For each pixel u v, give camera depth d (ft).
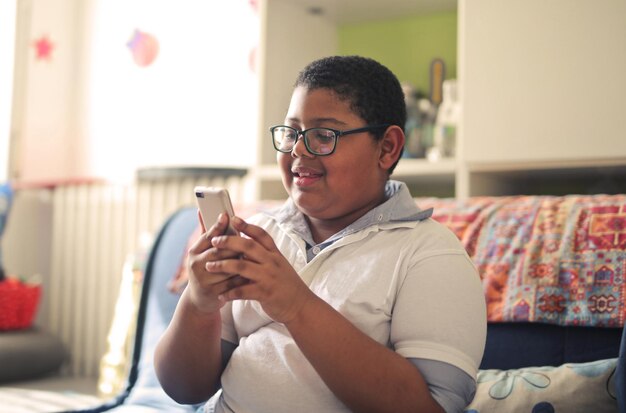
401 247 3.15
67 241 9.78
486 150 6.11
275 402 3.05
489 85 6.12
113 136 9.89
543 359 3.92
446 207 4.76
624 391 3.15
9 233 10.23
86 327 9.50
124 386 5.24
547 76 5.89
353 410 2.87
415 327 2.93
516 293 4.09
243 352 3.22
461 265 3.09
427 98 7.57
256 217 3.81
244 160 8.57
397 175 6.65
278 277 2.77
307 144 3.17
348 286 3.10
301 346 2.81
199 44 9.07
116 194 9.37
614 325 3.77
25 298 8.79
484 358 4.08
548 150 5.86
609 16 5.68
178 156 9.21
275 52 7.34
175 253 5.59
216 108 8.87
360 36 8.02
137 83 9.68
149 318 5.44
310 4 7.51
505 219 4.46
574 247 4.09
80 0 10.36
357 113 3.21
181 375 3.31
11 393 6.80
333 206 3.23
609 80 5.65
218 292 2.91
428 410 2.80
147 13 9.62
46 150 10.36
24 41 10.23
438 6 7.38
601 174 6.32
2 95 10.20
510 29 6.06
